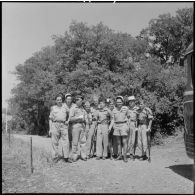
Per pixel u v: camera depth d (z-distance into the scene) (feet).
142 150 44.19
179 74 81.25
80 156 46.65
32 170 36.17
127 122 43.42
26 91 160.25
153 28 110.42
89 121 46.75
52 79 113.80
